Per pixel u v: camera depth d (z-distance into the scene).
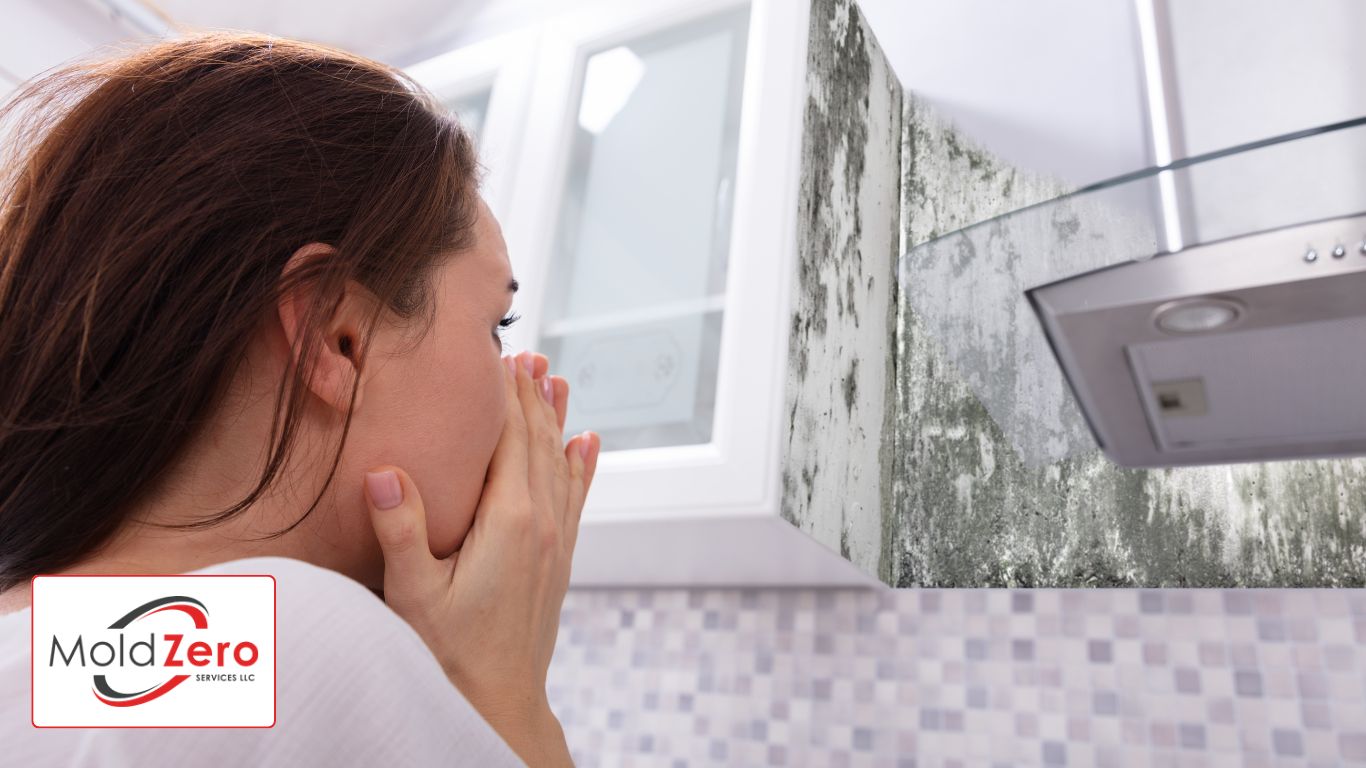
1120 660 1.16
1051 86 1.51
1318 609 1.09
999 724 1.19
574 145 1.36
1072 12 1.53
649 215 1.25
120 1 1.73
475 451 0.47
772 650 1.34
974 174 1.51
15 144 0.42
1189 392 0.86
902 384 1.43
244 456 0.38
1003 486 1.32
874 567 1.28
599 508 1.10
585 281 1.26
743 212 1.14
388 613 0.31
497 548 0.46
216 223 0.38
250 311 0.38
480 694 0.44
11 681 0.27
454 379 0.45
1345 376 0.78
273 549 0.40
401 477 0.43
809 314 1.15
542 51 1.44
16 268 0.38
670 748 1.36
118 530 0.36
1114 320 0.76
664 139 1.29
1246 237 0.65
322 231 0.41
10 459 0.35
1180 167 0.64
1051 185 1.46
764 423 1.04
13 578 0.35
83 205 0.38
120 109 0.40
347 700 0.28
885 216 1.48
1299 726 1.06
